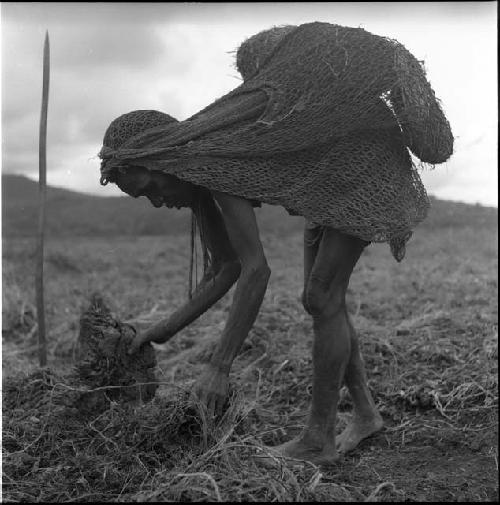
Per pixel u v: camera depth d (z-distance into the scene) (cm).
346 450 389
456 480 338
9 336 696
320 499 306
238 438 336
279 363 536
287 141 330
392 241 348
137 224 1602
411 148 353
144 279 1009
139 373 393
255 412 443
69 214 1625
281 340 589
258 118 338
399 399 453
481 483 333
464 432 396
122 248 1306
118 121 355
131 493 321
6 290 823
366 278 892
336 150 335
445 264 962
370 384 479
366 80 330
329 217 326
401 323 627
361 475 349
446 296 723
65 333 686
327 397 360
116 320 400
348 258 347
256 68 356
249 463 326
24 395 445
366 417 402
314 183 331
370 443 401
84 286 922
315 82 332
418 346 537
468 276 838
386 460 374
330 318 352
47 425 385
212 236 367
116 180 358
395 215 331
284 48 351
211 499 295
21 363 585
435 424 414
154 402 373
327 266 346
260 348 584
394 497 316
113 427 363
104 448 359
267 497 300
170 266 1127
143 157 339
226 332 332
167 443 350
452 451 378
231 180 326
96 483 331
